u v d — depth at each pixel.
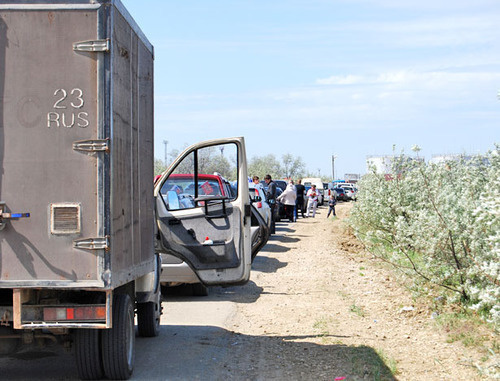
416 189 14.68
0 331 6.13
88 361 6.10
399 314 9.77
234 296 11.96
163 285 11.60
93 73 5.47
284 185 37.72
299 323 9.51
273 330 9.07
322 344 8.12
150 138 7.36
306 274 14.74
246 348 7.95
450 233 9.42
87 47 5.44
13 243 5.45
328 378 6.60
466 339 7.73
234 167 8.70
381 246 17.05
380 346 7.94
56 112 5.46
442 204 10.66
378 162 16.41
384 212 15.16
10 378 6.41
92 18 5.46
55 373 6.62
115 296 6.30
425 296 10.30
